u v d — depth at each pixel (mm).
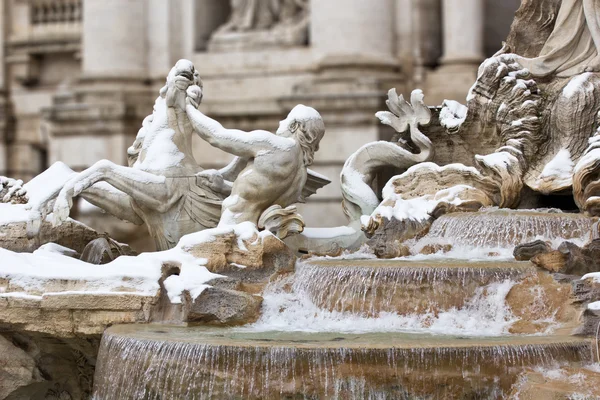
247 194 30750
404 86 49031
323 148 47812
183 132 32156
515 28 34281
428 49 50125
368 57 48469
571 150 32344
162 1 53188
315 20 49719
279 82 51031
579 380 23125
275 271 28750
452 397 23281
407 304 26734
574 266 26625
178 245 28547
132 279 27172
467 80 48688
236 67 51938
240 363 23719
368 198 33312
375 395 23297
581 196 30797
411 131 34250
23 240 30797
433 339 24656
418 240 30953
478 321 26234
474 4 49250
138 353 24797
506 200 32125
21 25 61031
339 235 32562
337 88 48062
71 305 26938
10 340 28109
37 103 60531
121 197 31953
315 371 23422
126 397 24844
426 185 32812
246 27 52406
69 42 59875
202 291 26969
